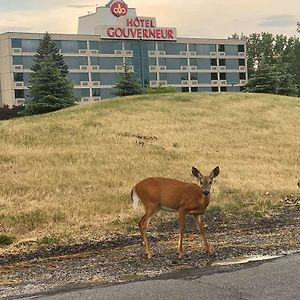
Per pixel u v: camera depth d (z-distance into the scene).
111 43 73.62
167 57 77.56
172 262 9.51
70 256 10.67
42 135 26.62
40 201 15.54
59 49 69.94
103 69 72.88
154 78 76.38
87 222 13.59
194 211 10.05
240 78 83.50
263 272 8.38
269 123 33.59
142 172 20.03
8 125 29.16
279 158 24.75
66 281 8.49
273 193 17.45
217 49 81.50
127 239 12.05
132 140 26.67
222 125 32.25
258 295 7.21
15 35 68.12
